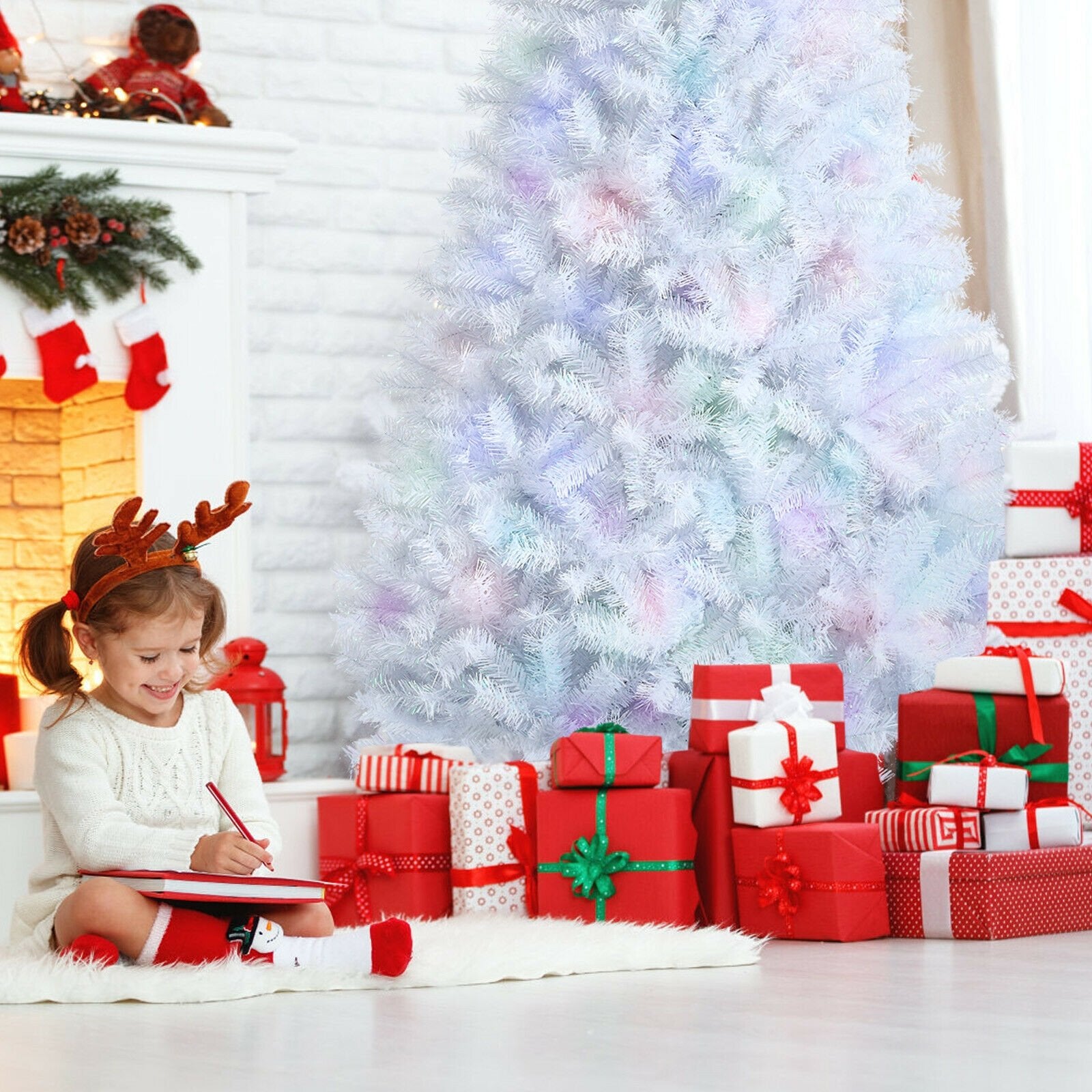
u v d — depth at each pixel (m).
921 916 2.95
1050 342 4.23
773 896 2.95
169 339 3.94
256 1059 1.75
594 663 3.69
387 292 4.48
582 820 3.07
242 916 2.46
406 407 4.11
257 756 3.76
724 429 3.51
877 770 3.31
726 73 3.66
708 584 3.47
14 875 3.43
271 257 4.37
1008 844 3.03
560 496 3.54
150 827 2.66
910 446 3.66
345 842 3.46
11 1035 1.95
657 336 3.59
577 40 3.75
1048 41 4.24
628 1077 1.61
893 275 3.74
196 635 2.66
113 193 3.88
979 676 3.20
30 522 4.24
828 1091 1.52
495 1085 1.57
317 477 4.38
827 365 3.58
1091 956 2.62
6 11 4.11
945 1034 1.84
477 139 3.92
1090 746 3.37
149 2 4.23
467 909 3.19
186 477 3.95
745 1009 2.06
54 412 4.27
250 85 4.37
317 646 4.35
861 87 3.73
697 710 3.20
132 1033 1.94
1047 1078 1.57
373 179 4.48
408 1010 2.09
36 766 2.68
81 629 2.65
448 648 3.68
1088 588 3.42
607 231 3.59
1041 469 3.54
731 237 3.55
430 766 3.38
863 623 3.62
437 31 4.56
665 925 2.92
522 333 3.74
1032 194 4.28
